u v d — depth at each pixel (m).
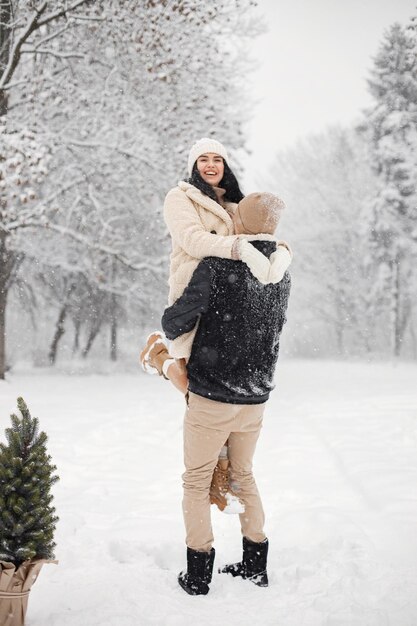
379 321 39.59
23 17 14.12
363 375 19.55
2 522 2.14
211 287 2.69
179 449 6.00
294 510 3.84
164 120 16.14
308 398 10.75
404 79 27.73
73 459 5.52
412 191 29.44
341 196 36.44
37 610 2.41
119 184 16.67
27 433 2.26
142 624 2.30
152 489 4.45
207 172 3.04
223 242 2.67
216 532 3.50
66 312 27.78
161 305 25.50
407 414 7.57
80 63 15.56
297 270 37.44
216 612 2.46
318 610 2.45
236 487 2.86
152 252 21.81
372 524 3.50
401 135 28.50
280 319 2.88
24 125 13.38
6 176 12.09
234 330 2.70
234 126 16.56
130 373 23.67
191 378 2.76
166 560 3.08
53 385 14.77
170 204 2.89
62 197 17.08
